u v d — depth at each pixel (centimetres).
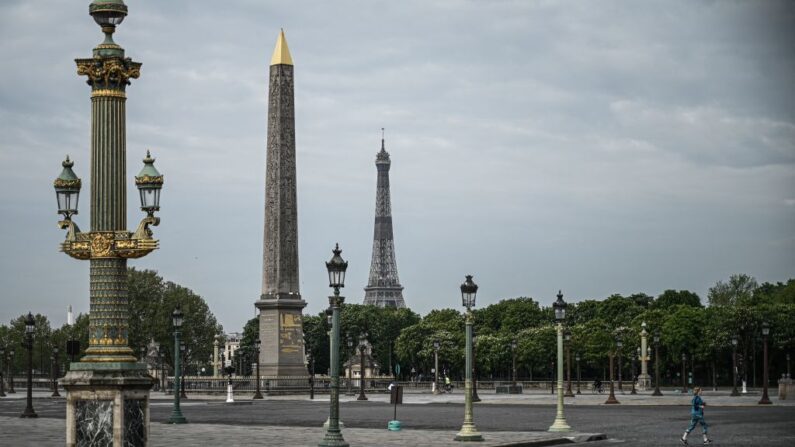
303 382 13625
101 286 3522
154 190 3516
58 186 3584
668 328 19162
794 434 5962
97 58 3509
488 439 5512
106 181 3528
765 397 10469
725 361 18738
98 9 3559
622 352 19938
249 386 13938
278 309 13475
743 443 5312
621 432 6241
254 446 5000
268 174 13300
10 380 15738
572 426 6850
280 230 13388
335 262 4934
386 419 7838
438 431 6297
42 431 6222
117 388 3434
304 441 5353
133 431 3481
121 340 3531
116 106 3544
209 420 7625
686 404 10725
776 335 17650
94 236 3509
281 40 13038
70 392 3469
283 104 13112
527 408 10050
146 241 3481
